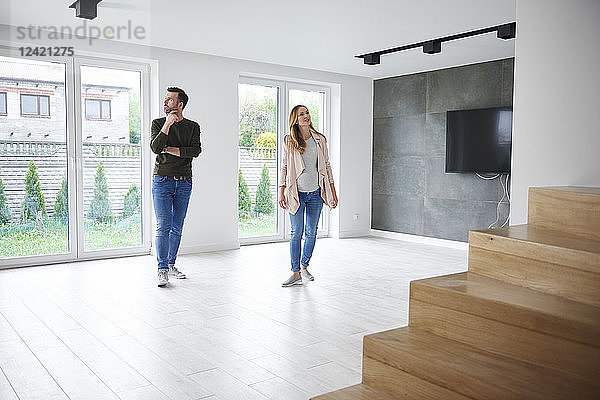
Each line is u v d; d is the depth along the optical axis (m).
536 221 2.77
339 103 7.39
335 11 4.38
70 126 5.40
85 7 3.99
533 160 3.05
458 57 6.14
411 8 4.28
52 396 2.38
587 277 2.06
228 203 6.35
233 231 6.42
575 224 2.52
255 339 3.16
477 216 6.48
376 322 3.51
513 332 2.03
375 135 7.75
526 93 3.07
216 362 2.80
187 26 4.89
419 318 2.40
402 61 6.41
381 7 4.25
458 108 6.66
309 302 4.00
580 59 2.80
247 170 6.81
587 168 2.80
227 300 4.05
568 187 2.80
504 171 6.08
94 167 5.60
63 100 5.38
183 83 5.92
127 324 3.44
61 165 5.42
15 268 5.11
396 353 2.14
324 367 2.73
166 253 4.48
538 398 1.69
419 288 2.39
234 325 3.43
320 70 7.08
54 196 5.39
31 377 2.59
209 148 6.14
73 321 3.49
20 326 3.37
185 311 3.74
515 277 2.36
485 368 1.93
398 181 7.44
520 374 1.88
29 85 5.18
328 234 7.65
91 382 2.54
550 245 2.20
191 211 6.05
